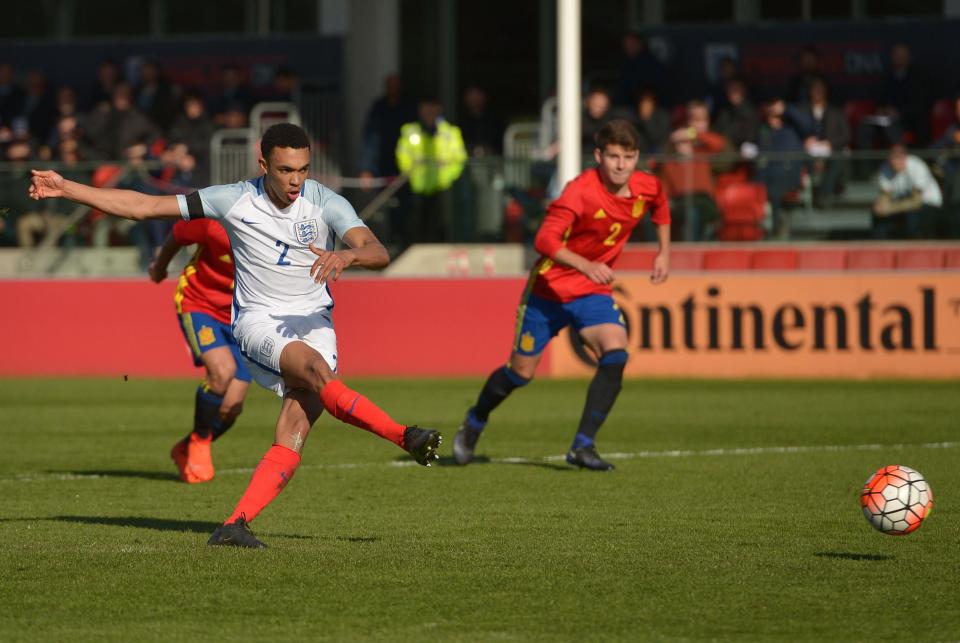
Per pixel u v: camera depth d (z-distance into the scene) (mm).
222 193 21625
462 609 18422
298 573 20516
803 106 60250
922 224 54875
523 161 57250
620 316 32219
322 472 32062
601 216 31188
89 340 58219
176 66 78125
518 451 35781
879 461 33219
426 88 77875
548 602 18797
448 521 25250
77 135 66438
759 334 52875
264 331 21594
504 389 32438
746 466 32500
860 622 17734
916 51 70000
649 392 49219
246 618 17984
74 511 26625
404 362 55938
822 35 71000
